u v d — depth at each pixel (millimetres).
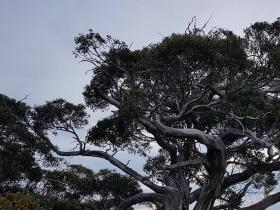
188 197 27484
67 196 45219
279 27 23344
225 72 22609
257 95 24719
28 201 19047
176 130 24000
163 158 31125
